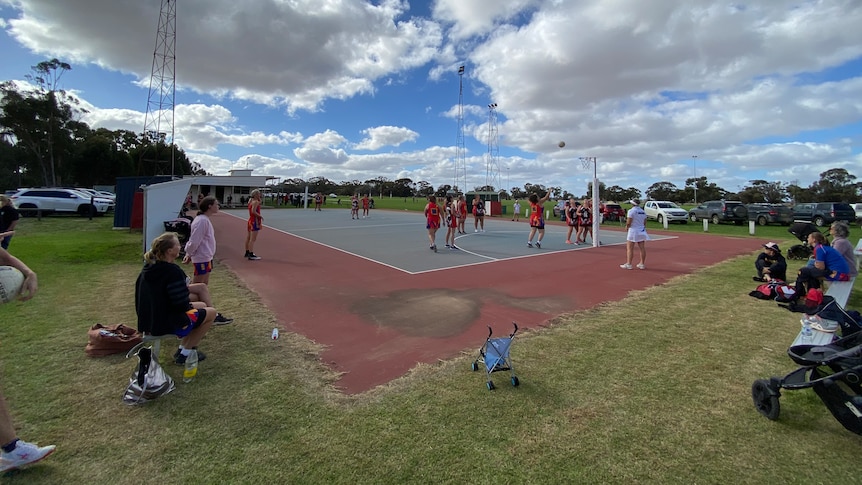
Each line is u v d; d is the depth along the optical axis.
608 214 28.34
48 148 58.12
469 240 15.64
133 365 4.04
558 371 4.02
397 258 11.02
